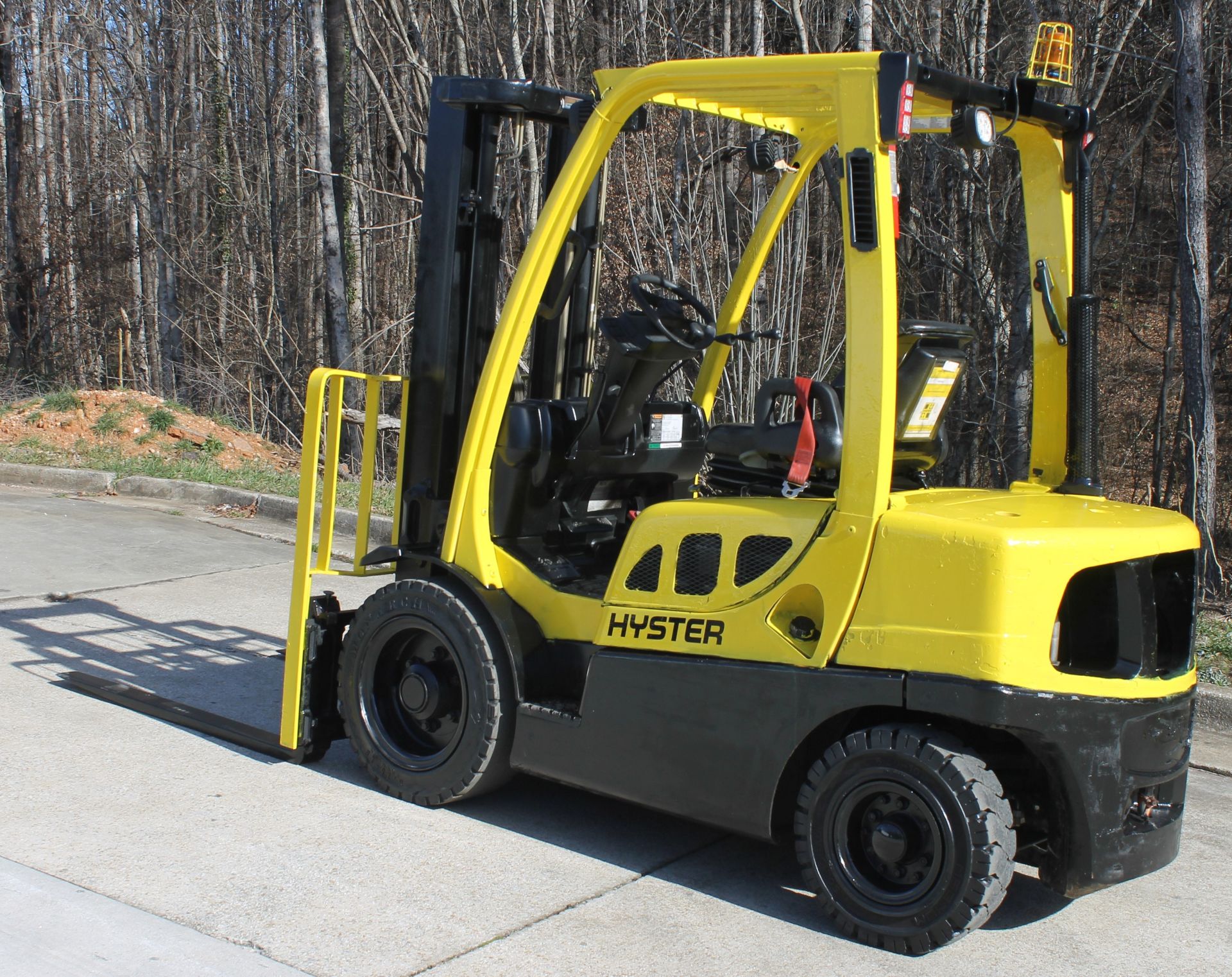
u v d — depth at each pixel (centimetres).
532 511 487
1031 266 456
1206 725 629
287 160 2478
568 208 444
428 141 500
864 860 389
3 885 392
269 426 1892
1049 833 394
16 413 1418
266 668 670
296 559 509
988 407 1202
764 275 893
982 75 1066
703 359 534
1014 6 1277
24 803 464
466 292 507
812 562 392
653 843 461
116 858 418
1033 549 360
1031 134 443
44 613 759
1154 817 402
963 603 363
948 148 1085
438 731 488
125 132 2566
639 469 504
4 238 2578
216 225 2653
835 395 420
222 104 2414
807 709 388
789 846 468
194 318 2336
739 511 415
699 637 415
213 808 469
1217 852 479
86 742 536
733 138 1017
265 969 349
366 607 495
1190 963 385
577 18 1373
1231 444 1275
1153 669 396
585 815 486
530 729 452
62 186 2689
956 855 366
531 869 430
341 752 548
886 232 370
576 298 542
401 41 1516
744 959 371
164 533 1021
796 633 400
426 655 491
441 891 407
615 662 429
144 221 2636
